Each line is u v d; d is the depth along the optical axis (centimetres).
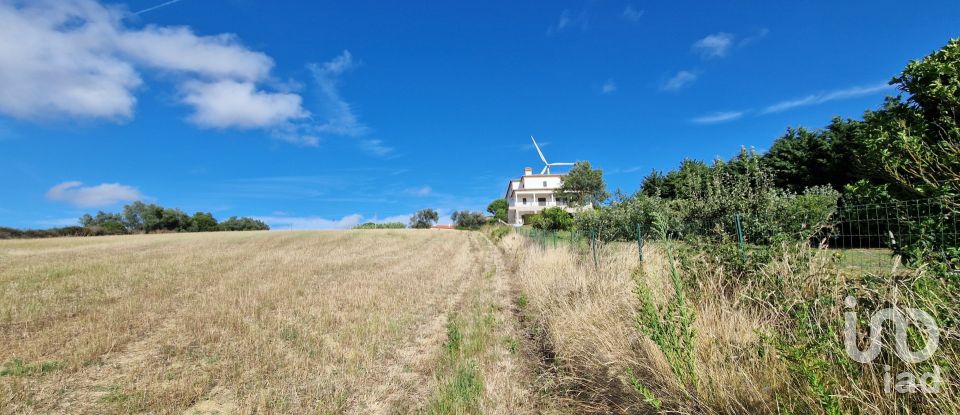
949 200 391
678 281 346
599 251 1030
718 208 703
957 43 503
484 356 562
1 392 459
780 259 490
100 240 3516
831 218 538
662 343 327
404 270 1580
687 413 312
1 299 944
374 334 673
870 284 354
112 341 637
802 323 311
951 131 471
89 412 423
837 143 2441
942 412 232
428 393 461
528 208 7156
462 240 3825
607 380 418
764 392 298
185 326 724
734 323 402
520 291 1070
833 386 256
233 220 8712
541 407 418
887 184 496
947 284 307
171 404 435
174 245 2931
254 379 496
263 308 870
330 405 427
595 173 5247
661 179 3300
